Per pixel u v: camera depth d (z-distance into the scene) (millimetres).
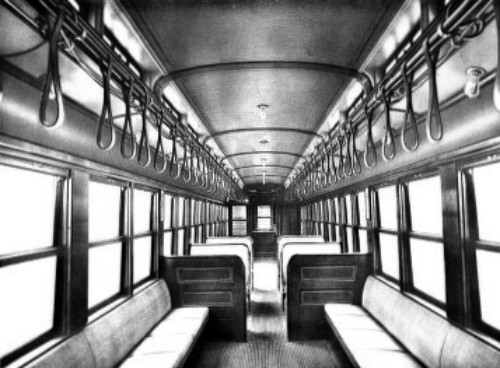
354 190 5508
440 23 1688
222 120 4891
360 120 3520
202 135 5602
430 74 1813
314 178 6980
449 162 2715
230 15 2334
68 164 2496
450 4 1637
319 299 4785
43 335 2348
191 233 6906
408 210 3695
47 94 1558
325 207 8234
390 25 2400
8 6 1549
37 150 2141
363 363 2955
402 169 3574
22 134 2008
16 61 1880
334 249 6238
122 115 3012
